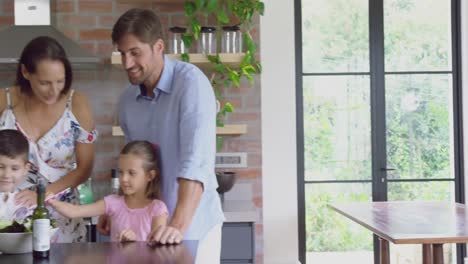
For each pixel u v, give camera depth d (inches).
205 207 87.7
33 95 99.6
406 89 208.5
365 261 208.7
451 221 144.9
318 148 208.1
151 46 81.0
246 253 131.2
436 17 208.5
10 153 87.0
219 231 89.9
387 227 136.7
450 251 208.1
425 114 207.3
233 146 156.0
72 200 105.0
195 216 86.7
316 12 207.6
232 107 150.6
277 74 192.7
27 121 101.9
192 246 71.4
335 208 173.0
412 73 208.4
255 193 155.9
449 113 208.8
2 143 87.3
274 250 194.5
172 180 87.7
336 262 208.7
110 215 91.7
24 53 92.3
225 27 147.9
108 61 154.5
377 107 207.8
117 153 155.7
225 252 131.0
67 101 102.5
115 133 144.7
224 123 155.9
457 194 208.1
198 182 79.3
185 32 148.6
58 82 92.7
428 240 122.7
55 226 75.8
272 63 192.7
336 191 208.5
